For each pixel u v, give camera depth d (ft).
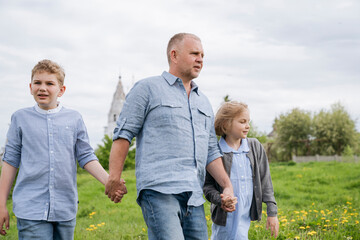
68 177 10.57
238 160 12.15
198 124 9.55
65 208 10.39
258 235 18.53
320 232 19.39
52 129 10.59
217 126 12.30
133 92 9.46
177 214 8.77
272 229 12.36
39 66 10.59
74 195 10.69
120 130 9.21
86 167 11.07
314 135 143.43
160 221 8.55
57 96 10.88
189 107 9.51
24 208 9.95
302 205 33.76
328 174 57.31
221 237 11.90
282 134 144.97
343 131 138.72
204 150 9.59
